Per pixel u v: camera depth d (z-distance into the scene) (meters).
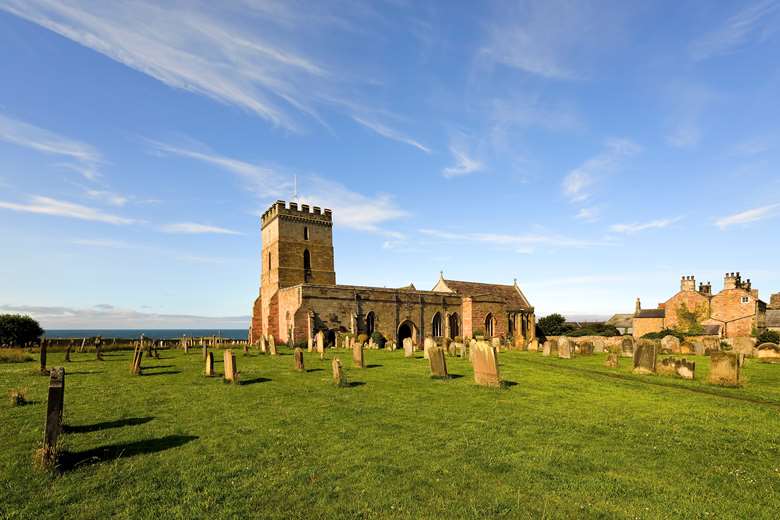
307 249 53.97
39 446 9.12
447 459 8.51
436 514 6.44
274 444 9.43
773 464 8.36
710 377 17.39
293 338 42.69
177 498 6.94
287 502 6.80
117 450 9.10
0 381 17.92
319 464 8.28
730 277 53.44
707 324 54.41
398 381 17.34
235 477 7.73
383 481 7.53
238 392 15.15
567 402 13.58
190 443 9.52
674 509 6.54
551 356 30.05
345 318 46.12
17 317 44.38
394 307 50.03
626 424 11.01
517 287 70.00
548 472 7.89
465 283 63.72
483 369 16.45
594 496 6.98
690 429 10.67
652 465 8.27
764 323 54.59
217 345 42.72
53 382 8.30
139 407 12.88
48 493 7.08
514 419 11.42
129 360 27.27
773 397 14.82
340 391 15.25
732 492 7.14
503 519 6.31
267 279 54.41
